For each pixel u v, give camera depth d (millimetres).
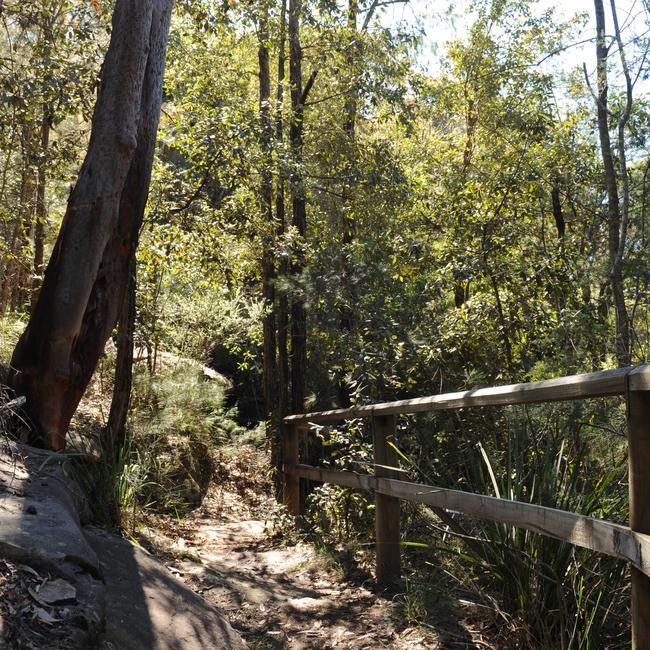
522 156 10766
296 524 6758
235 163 8727
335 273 9352
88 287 4918
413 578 4684
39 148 8703
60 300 4848
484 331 8812
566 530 2734
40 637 2275
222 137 8656
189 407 9906
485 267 9125
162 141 8797
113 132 4977
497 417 5645
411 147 13719
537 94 12297
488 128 12586
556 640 3336
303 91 12133
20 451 4160
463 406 3697
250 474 10961
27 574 2557
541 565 3449
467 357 9016
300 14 10391
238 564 5504
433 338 8609
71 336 4879
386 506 4828
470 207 10156
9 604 2350
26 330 4965
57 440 4879
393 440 4930
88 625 2455
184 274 10742
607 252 11641
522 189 10359
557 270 9188
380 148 10875
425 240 10594
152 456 8000
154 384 9250
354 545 5648
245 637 3930
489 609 3775
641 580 2297
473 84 13180
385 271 9320
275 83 13047
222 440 10922
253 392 15547
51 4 8570
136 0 5051
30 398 4812
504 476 4340
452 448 5738
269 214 10352
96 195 4934
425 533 5074
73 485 4168
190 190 8703
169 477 8453
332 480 5914
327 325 9406
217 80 9828
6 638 2160
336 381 9984
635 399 2281
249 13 10109
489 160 12133
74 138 9414
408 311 9328
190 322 12484
